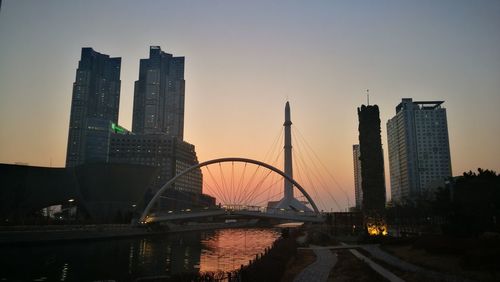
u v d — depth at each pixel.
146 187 147.25
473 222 43.34
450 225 45.41
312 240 72.94
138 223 120.38
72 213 176.25
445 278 28.38
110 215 138.62
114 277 46.00
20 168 129.50
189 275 33.12
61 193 137.00
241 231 180.88
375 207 68.50
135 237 114.62
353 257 45.81
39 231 79.56
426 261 36.75
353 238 73.31
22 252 68.44
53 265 54.41
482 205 49.19
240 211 131.00
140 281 33.78
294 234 89.62
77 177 140.38
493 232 44.56
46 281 43.00
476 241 37.16
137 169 143.62
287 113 166.88
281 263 37.09
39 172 133.50
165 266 55.78
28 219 100.81
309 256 49.16
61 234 84.94
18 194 125.38
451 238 41.22
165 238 119.19
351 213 85.75
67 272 49.00
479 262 30.47
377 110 72.44
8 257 61.59
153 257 66.50
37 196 132.25
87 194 140.00
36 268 51.44
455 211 44.91
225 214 130.62
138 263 58.44
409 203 152.25
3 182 126.19
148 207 127.06
